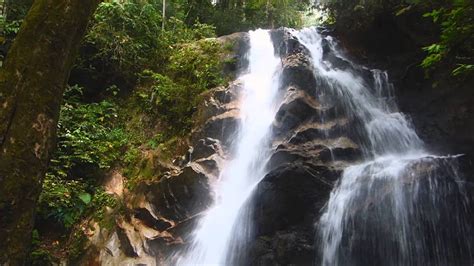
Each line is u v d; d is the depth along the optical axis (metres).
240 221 6.00
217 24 14.10
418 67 7.96
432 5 7.48
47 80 3.16
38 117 3.10
